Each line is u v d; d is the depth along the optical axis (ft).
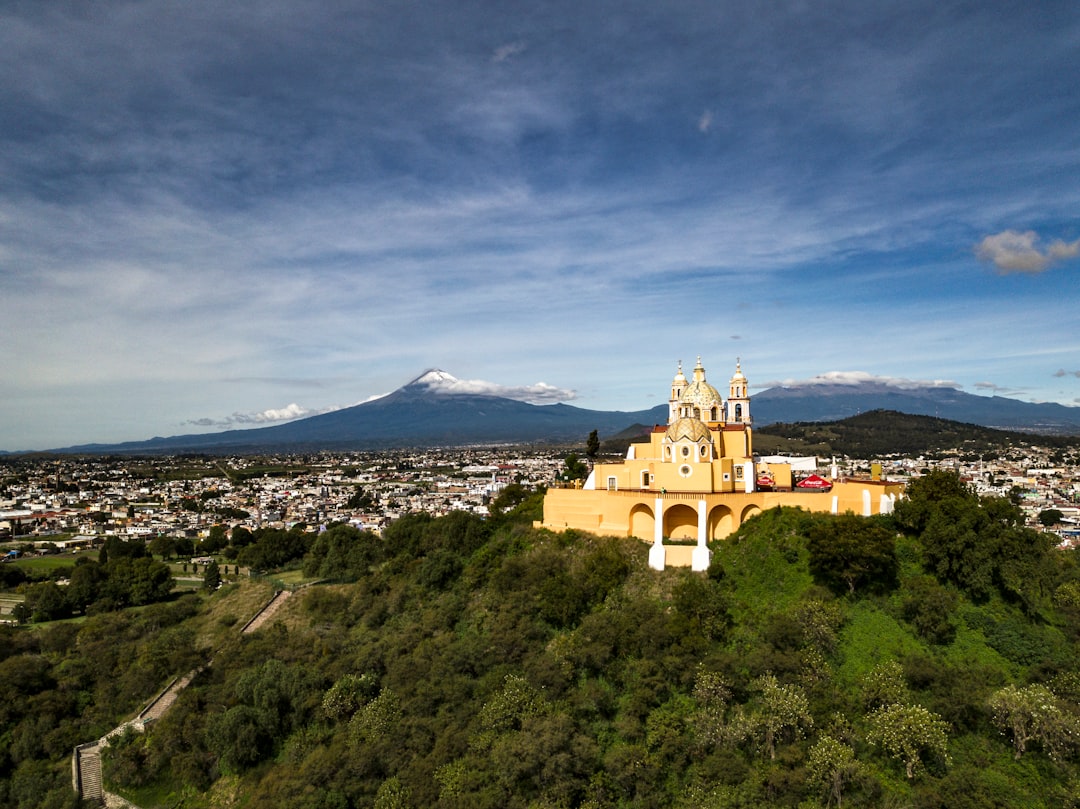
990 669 253.44
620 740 250.16
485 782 238.89
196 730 303.07
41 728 320.09
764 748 232.12
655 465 357.20
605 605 308.40
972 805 203.31
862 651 263.70
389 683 301.43
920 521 308.60
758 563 311.47
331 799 250.57
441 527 428.56
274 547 547.08
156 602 468.34
